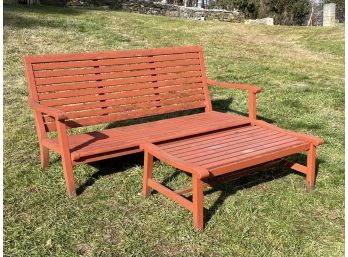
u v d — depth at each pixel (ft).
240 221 11.64
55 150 13.05
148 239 10.94
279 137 13.58
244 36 43.65
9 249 10.52
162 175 14.17
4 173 14.02
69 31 34.76
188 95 16.49
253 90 15.39
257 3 89.61
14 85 22.98
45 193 12.94
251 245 10.73
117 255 10.38
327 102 22.61
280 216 11.97
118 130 14.33
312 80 27.37
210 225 11.39
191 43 36.78
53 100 13.78
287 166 14.10
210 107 16.97
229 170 11.33
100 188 13.25
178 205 12.34
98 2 55.67
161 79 15.87
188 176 14.20
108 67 14.79
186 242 10.80
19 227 11.31
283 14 94.22
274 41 42.42
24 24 34.68
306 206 12.57
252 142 13.07
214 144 12.87
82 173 14.08
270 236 11.05
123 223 11.55
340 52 37.96
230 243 10.77
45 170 14.25
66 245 10.71
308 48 39.91
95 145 12.69
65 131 12.16
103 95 14.66
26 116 19.15
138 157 15.44
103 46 31.83
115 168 14.56
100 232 11.21
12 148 15.96
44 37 31.99
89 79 14.42
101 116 14.66
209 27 46.26
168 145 12.79
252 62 31.68
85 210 12.10
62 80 13.94
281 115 20.62
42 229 11.28
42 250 10.52
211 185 12.82
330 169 14.85
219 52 34.47
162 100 15.90
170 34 39.52
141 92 15.43
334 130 18.84
